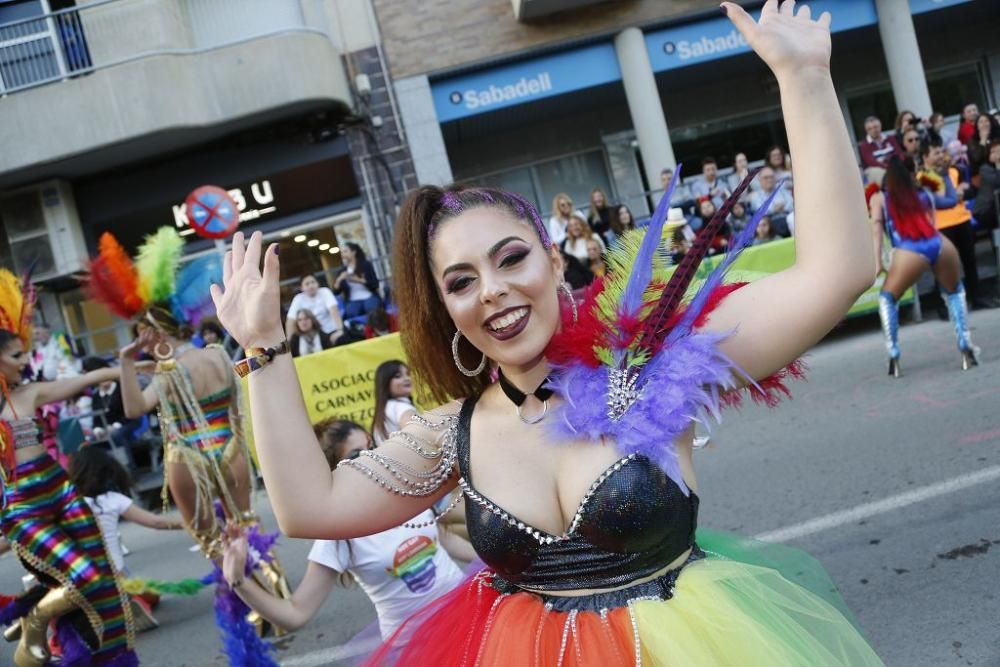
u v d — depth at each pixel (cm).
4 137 1116
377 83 1259
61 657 404
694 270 163
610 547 153
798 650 151
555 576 158
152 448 973
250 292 163
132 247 1259
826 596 183
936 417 568
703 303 162
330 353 820
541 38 1268
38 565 395
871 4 1334
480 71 1283
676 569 158
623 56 1281
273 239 1259
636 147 1474
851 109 1513
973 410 563
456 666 165
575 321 173
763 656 144
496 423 170
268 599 290
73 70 1136
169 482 486
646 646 147
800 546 421
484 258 163
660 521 152
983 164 1027
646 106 1279
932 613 334
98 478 548
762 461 566
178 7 1145
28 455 407
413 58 1260
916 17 1418
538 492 160
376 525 171
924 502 438
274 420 162
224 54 1146
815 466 530
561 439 160
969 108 1151
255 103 1150
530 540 159
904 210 672
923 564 375
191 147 1230
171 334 486
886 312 703
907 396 636
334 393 821
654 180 1289
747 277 180
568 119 1468
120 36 1127
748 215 1009
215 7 1158
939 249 666
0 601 401
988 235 1044
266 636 466
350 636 443
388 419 452
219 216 754
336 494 167
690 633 146
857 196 153
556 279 180
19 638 440
